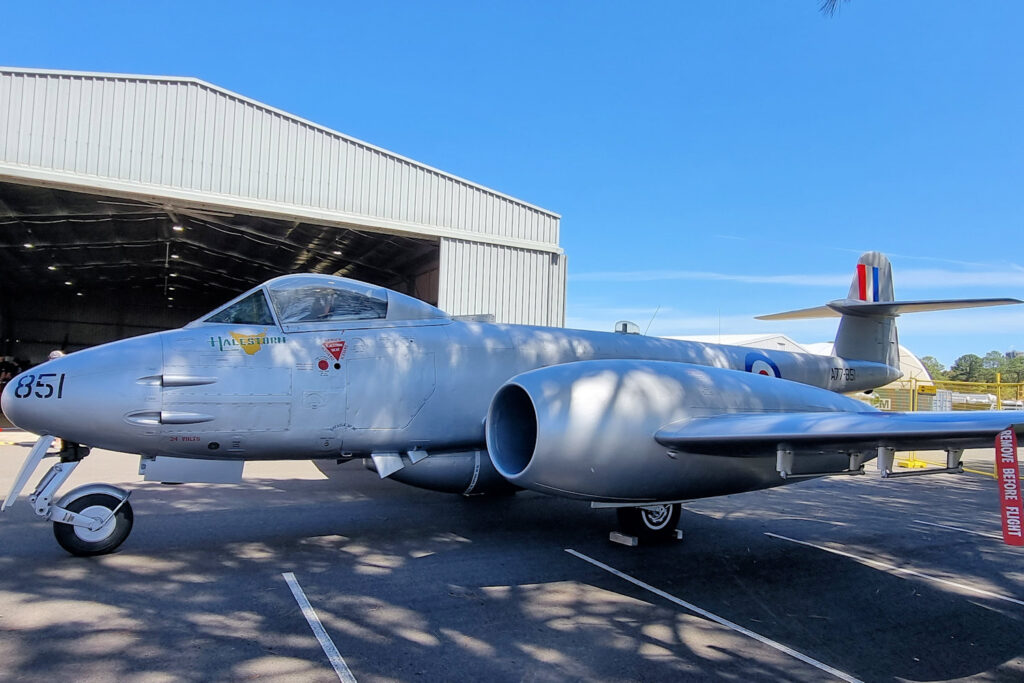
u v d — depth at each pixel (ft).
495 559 17.40
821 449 15.30
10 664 10.26
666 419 16.48
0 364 83.35
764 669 11.25
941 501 30.83
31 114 35.14
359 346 18.44
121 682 9.76
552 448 15.62
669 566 17.40
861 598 15.38
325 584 14.79
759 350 29.50
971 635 13.24
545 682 10.37
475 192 47.47
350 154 43.09
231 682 9.91
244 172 39.81
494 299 47.75
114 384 15.52
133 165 37.06
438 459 19.94
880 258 36.78
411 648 11.48
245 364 16.84
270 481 28.91
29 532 18.30
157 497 24.26
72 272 81.41
